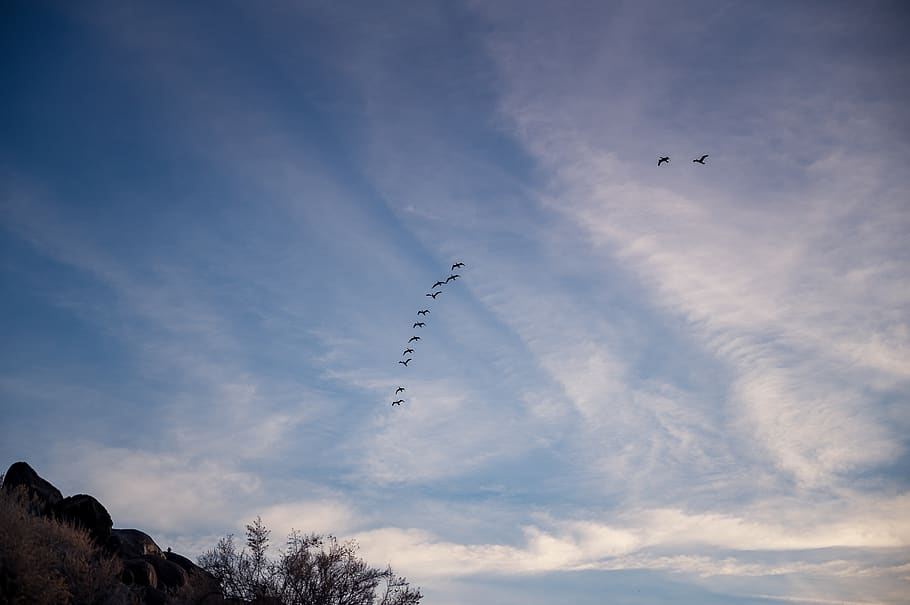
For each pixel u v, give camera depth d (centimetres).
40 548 2186
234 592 2595
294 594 2578
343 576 2636
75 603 2189
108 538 2678
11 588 1994
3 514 2203
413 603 2662
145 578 2594
